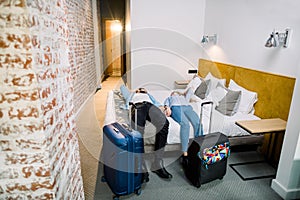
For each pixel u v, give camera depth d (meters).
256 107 2.77
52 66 0.66
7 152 0.57
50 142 0.62
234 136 2.52
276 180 2.00
